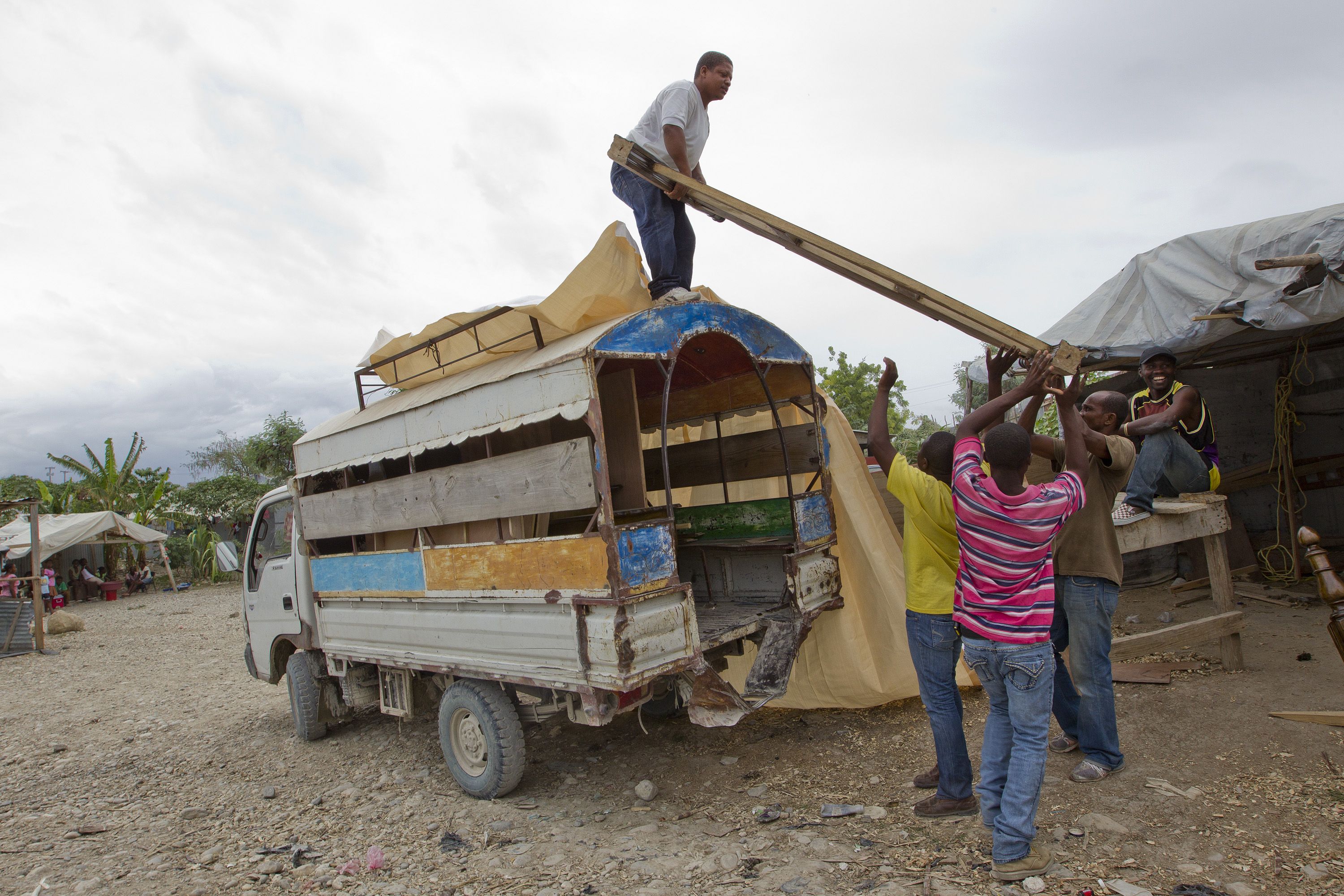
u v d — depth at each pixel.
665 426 4.10
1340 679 4.31
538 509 4.01
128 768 6.07
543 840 3.88
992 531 2.94
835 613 5.25
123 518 23.36
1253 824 3.12
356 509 5.46
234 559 11.44
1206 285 5.79
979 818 3.49
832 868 3.24
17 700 9.47
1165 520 4.79
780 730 5.18
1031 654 2.91
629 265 4.34
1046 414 12.09
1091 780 3.61
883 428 3.67
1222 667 4.71
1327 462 6.90
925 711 5.10
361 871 3.79
